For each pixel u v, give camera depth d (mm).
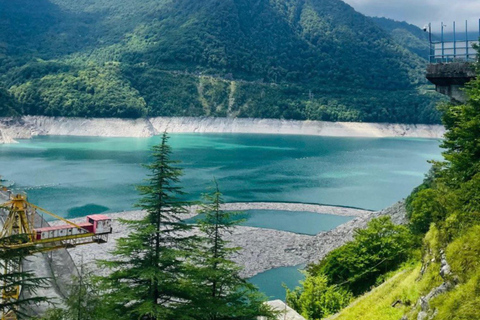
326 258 49500
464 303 15875
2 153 164375
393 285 29906
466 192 22609
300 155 177000
